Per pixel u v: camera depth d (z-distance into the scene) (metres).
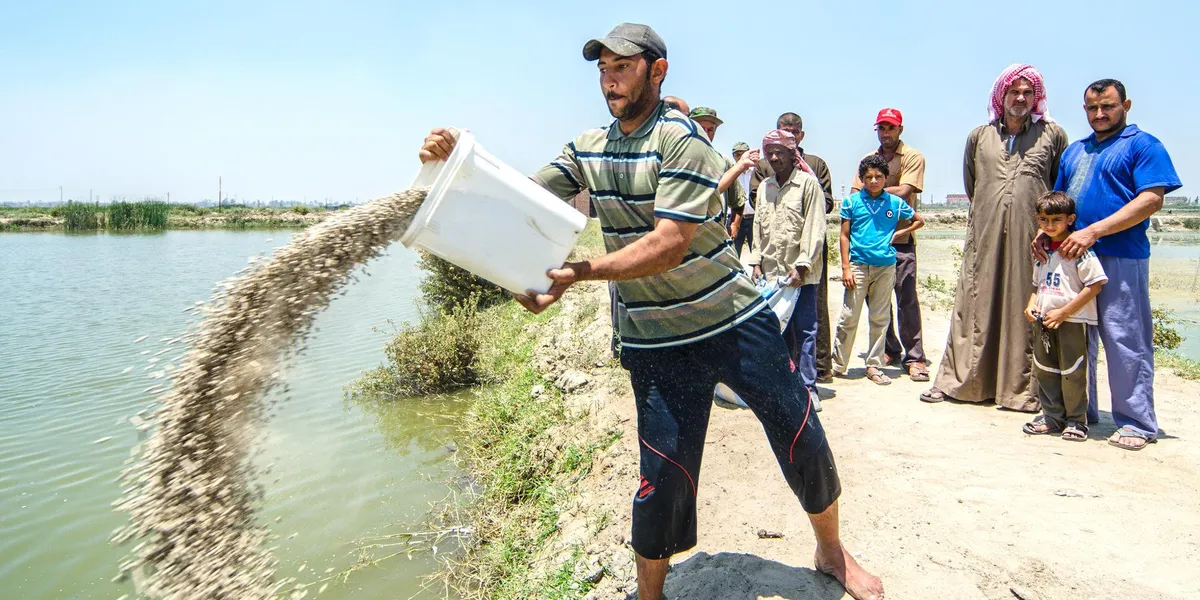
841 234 5.98
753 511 3.63
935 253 22.97
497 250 2.24
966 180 5.34
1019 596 2.78
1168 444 4.22
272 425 7.13
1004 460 4.08
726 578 2.97
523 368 8.20
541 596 3.61
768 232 5.07
